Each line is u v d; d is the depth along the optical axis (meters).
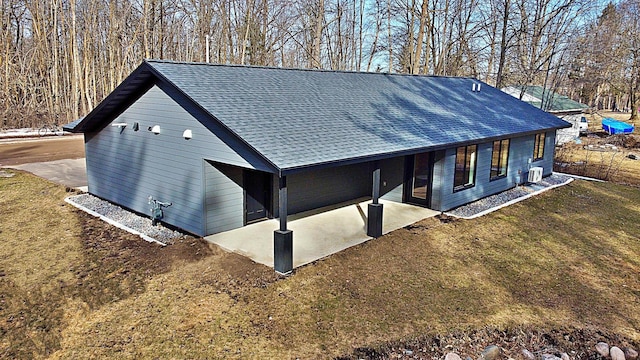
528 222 10.84
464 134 11.42
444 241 9.30
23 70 29.50
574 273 7.92
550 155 17.05
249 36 28.48
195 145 8.94
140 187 10.71
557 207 12.32
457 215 11.22
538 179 15.01
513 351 5.68
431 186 11.52
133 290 6.88
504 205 12.33
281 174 6.77
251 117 8.43
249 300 6.57
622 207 12.48
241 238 9.08
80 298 6.64
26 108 28.14
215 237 9.13
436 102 14.06
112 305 6.44
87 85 29.95
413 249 8.79
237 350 5.42
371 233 9.38
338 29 30.41
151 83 9.77
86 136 12.52
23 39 32.03
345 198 12.50
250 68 11.57
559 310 6.63
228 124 7.74
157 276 7.36
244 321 6.03
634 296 7.11
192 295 6.71
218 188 9.21
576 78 28.69
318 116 9.70
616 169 18.52
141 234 9.40
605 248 9.18
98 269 7.64
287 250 7.38
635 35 26.36
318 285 7.10
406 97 13.58
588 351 5.74
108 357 5.26
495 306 6.69
